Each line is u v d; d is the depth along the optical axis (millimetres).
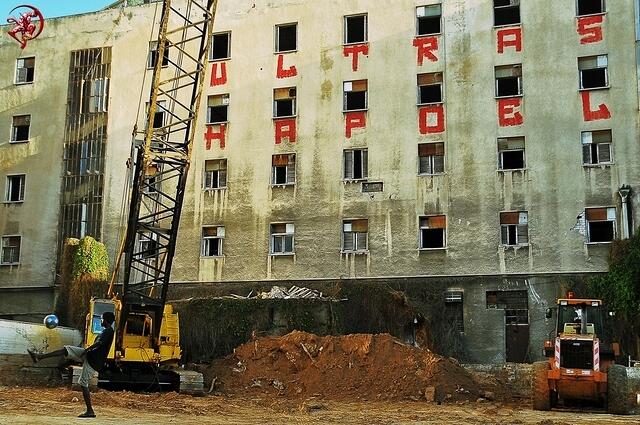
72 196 44031
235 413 20078
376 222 38938
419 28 40969
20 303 43500
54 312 41375
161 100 42188
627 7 37719
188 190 41938
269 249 40094
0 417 15859
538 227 36781
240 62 42906
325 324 34969
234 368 29219
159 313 26969
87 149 44469
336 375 27219
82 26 46469
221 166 42094
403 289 37656
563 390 21953
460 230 37750
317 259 39281
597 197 36344
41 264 43625
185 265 41031
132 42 45281
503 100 38500
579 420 18859
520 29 39000
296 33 42469
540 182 37219
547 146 37469
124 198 43031
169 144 26922
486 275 36938
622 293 33562
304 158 40688
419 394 25812
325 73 41406
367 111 40281
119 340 26094
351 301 36625
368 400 25734
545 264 36312
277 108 42125
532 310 36000
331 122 40719
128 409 19750
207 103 42969
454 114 39031
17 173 45438
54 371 29203
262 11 43219
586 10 38625
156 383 26344
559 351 22031
